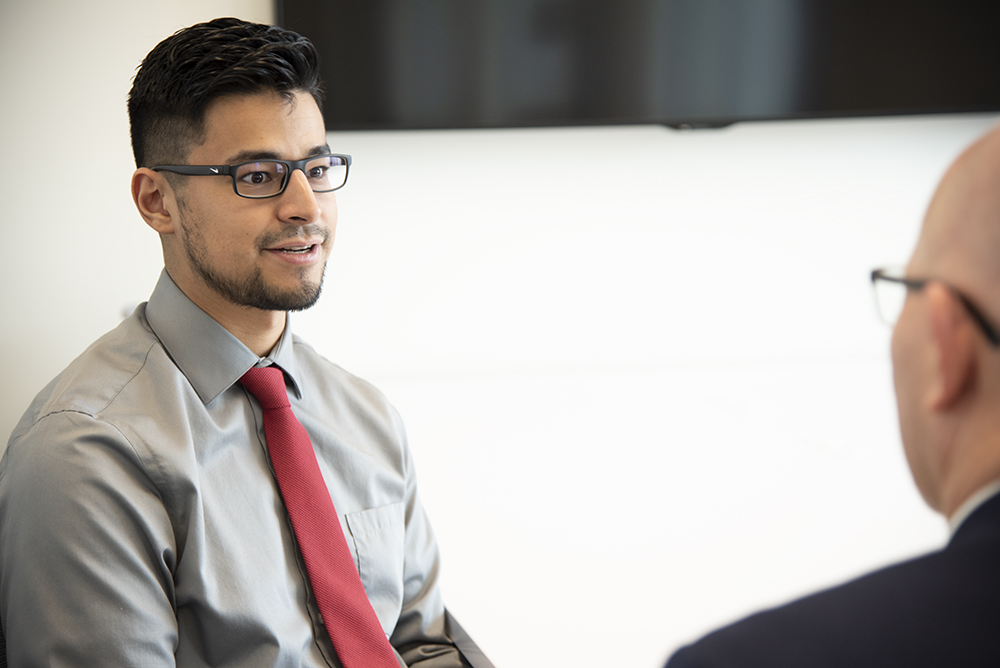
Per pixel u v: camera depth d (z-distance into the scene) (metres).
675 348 2.74
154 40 2.19
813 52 2.54
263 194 0.96
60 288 2.24
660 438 2.02
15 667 0.86
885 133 2.74
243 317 1.01
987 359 0.38
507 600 1.25
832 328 2.82
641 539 1.47
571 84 2.44
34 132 2.16
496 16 2.36
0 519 0.88
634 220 2.64
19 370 2.24
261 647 0.91
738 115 2.54
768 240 2.73
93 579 0.82
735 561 1.39
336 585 0.97
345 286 2.49
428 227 2.51
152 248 2.28
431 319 2.56
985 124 2.79
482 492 1.69
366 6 2.28
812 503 1.62
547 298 2.63
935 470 0.42
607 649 1.12
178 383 0.95
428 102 2.37
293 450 1.01
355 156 2.43
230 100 0.94
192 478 0.90
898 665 0.36
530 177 2.55
